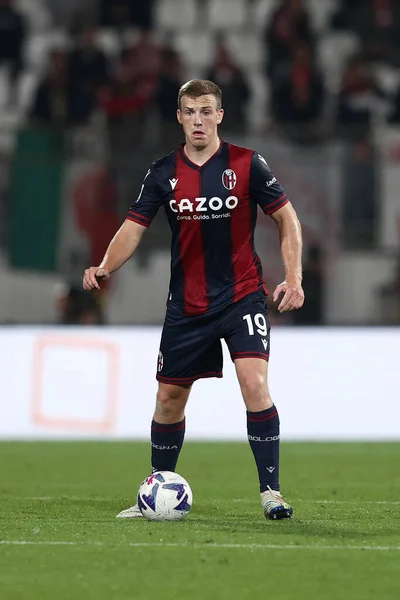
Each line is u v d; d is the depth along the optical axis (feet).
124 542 53.93
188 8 204.64
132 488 87.86
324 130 168.86
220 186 63.31
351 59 188.65
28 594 42.19
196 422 135.64
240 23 203.21
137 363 136.05
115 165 161.17
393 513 68.18
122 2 201.26
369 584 44.09
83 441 132.98
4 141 165.17
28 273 160.56
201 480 94.48
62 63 186.09
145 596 41.86
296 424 135.54
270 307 158.61
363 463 109.60
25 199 160.76
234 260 63.82
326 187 160.86
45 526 60.85
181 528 59.47
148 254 161.79
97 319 159.33
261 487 64.44
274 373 135.95
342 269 158.20
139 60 185.57
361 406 135.13
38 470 103.09
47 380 136.98
